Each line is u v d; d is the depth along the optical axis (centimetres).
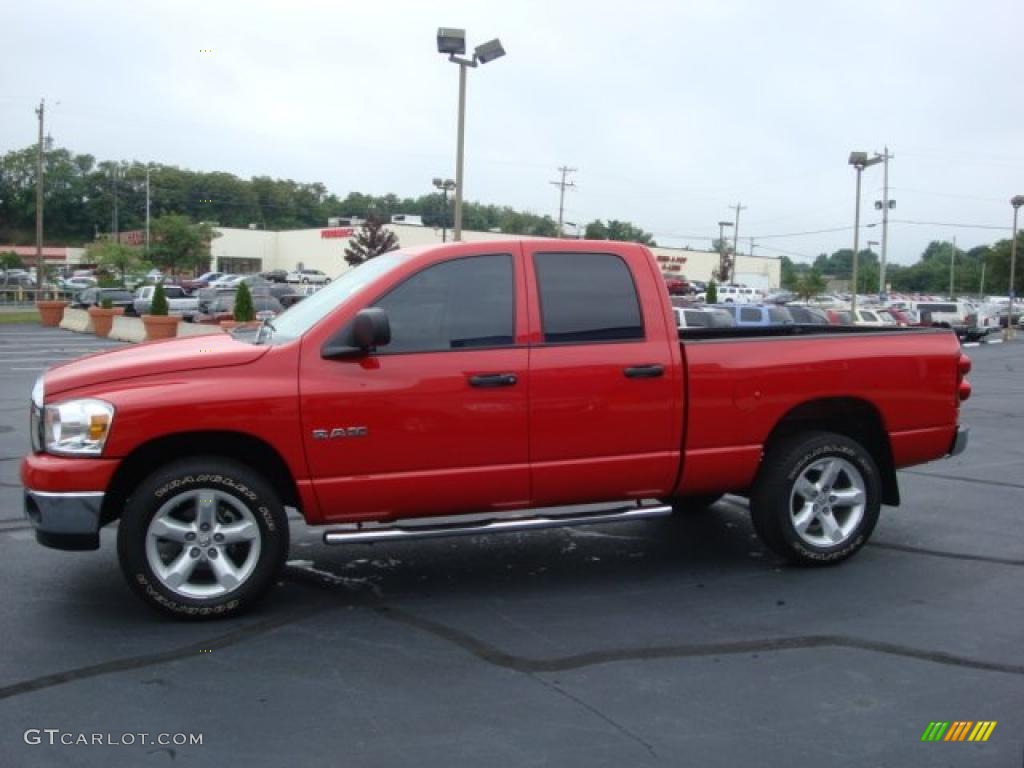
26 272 8419
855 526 620
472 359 538
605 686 434
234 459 523
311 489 520
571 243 571
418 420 529
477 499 547
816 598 559
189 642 486
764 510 607
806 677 444
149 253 7169
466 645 484
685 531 717
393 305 535
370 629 507
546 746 376
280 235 9300
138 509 500
